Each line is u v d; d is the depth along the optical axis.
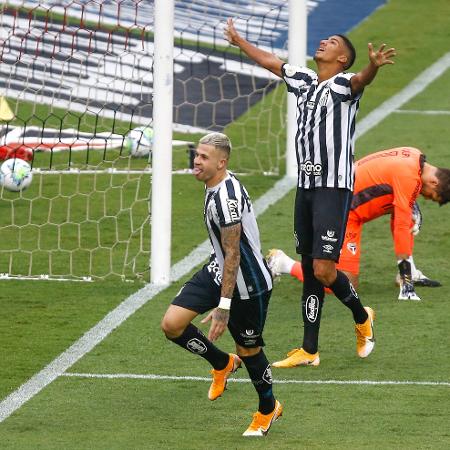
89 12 64.44
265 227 42.44
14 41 59.34
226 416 25.88
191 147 50.69
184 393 27.48
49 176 48.47
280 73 29.28
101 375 28.72
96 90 53.34
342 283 28.94
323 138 28.39
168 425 25.27
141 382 28.25
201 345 25.47
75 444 23.94
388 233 42.25
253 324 24.31
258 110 59.16
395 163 33.69
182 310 25.06
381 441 23.94
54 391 27.59
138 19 64.56
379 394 27.19
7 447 23.77
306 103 28.67
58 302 34.66
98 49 62.00
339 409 26.17
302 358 29.31
